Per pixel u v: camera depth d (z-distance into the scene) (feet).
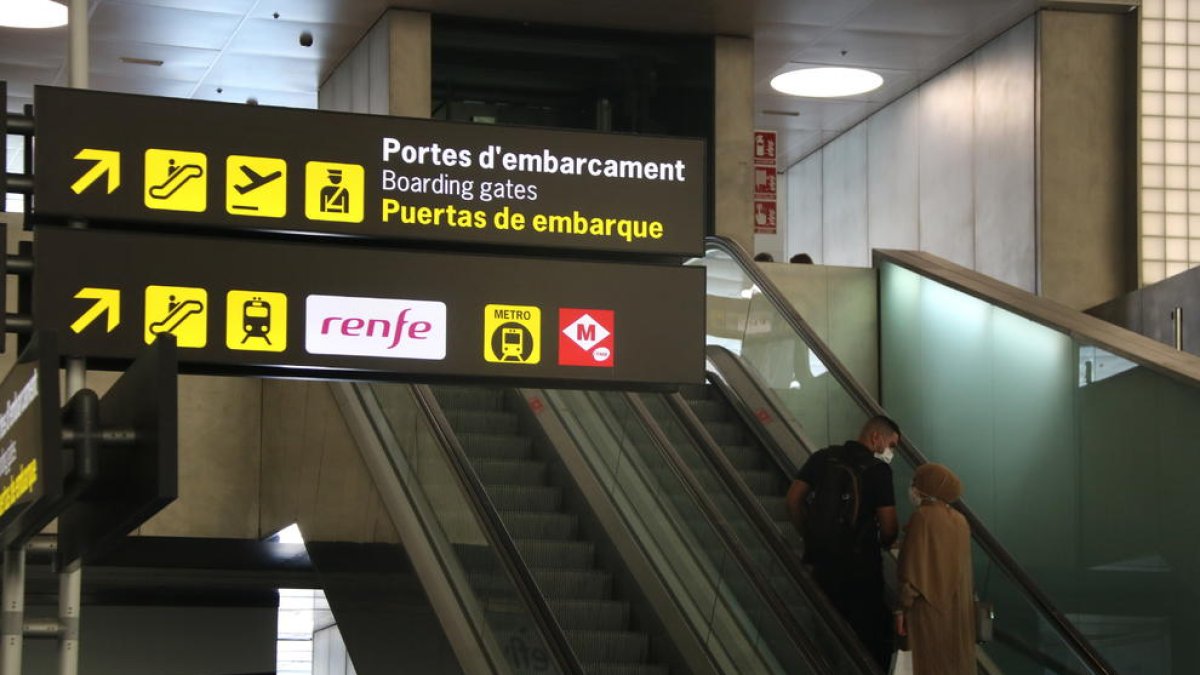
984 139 55.77
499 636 29.19
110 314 21.11
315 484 40.19
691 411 36.55
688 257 23.53
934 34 54.70
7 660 20.74
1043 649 31.48
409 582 32.55
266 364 21.65
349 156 22.31
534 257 22.93
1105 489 34.24
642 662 33.40
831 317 47.98
